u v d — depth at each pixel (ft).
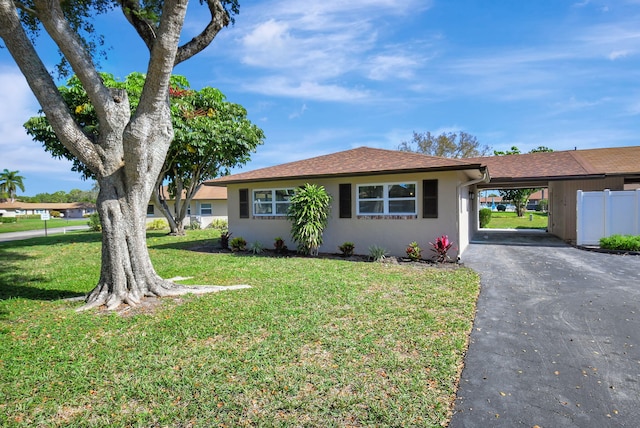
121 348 14.28
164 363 12.86
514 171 51.21
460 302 19.79
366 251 38.19
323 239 40.65
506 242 47.91
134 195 21.50
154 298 21.63
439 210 34.73
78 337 15.55
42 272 32.24
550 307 19.03
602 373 11.91
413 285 23.95
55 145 53.31
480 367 12.42
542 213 143.43
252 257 38.93
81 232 86.07
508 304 19.69
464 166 31.65
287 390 10.92
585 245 41.83
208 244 52.11
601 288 22.79
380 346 13.94
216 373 12.03
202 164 65.26
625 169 45.83
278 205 43.98
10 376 12.12
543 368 12.30
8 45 17.89
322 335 15.05
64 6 24.08
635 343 14.26
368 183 38.06
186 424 9.46
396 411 9.86
